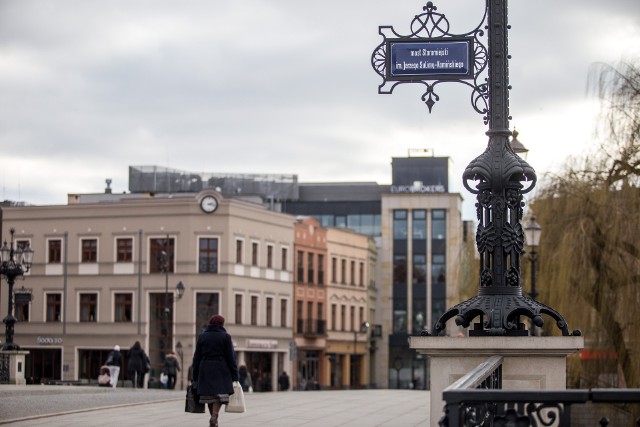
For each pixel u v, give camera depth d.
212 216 113.25
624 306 42.28
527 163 18.42
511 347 17.09
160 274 113.25
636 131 45.50
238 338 114.62
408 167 153.25
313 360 131.00
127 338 113.50
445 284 148.88
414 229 150.38
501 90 18.55
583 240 43.59
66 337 115.88
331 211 156.00
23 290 118.06
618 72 46.28
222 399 24.25
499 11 18.56
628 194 44.09
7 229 119.19
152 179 140.00
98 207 115.81
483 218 18.33
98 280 115.38
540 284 47.88
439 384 17.30
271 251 121.94
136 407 34.97
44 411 30.94
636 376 41.50
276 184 154.25
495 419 10.23
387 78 18.81
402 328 149.75
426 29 18.72
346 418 31.19
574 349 16.98
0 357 55.59
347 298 139.50
